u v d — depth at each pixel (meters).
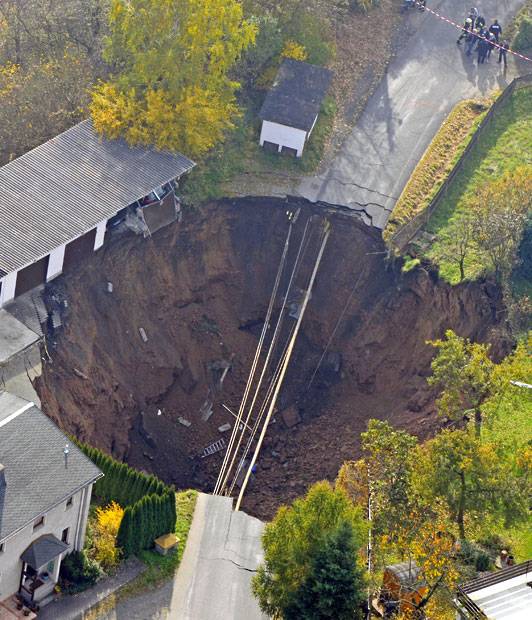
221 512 70.81
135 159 83.25
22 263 73.12
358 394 86.56
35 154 81.06
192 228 86.62
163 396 84.38
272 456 83.81
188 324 86.81
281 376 87.31
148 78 85.50
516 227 85.25
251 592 65.44
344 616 59.16
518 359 74.56
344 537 59.12
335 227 89.69
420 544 62.66
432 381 74.06
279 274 89.62
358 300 88.31
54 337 75.69
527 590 59.06
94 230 79.12
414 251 87.94
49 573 61.56
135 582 64.19
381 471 68.56
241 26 91.50
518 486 67.69
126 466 67.81
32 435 61.81
